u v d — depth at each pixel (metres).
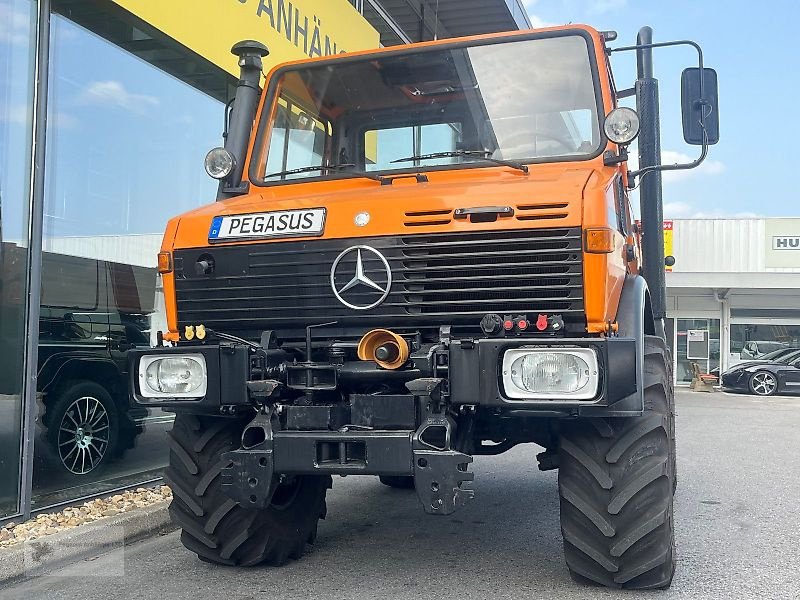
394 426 3.57
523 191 3.67
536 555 4.78
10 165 5.57
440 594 4.01
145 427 7.10
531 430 4.12
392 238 3.76
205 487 4.27
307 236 3.89
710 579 4.29
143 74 7.30
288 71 5.05
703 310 26.42
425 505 3.38
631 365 3.38
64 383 6.18
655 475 3.69
